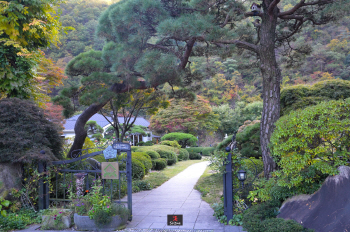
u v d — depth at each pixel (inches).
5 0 257.6
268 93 257.1
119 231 186.2
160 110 976.3
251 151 355.9
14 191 212.7
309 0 303.0
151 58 267.6
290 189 187.0
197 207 246.1
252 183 210.1
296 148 177.0
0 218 195.8
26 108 230.7
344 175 157.9
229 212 196.2
